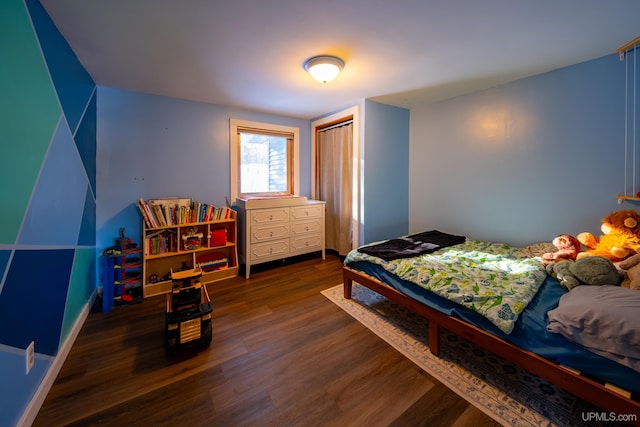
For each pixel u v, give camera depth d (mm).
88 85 2326
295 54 2033
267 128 3725
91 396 1379
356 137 3332
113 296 2371
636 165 2014
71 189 1859
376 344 1835
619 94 2064
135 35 1746
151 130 2895
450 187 3277
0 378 1046
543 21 1642
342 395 1396
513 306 1420
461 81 2646
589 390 1109
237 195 3521
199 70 2299
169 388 1439
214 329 2031
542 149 2496
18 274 1193
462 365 1611
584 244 2066
